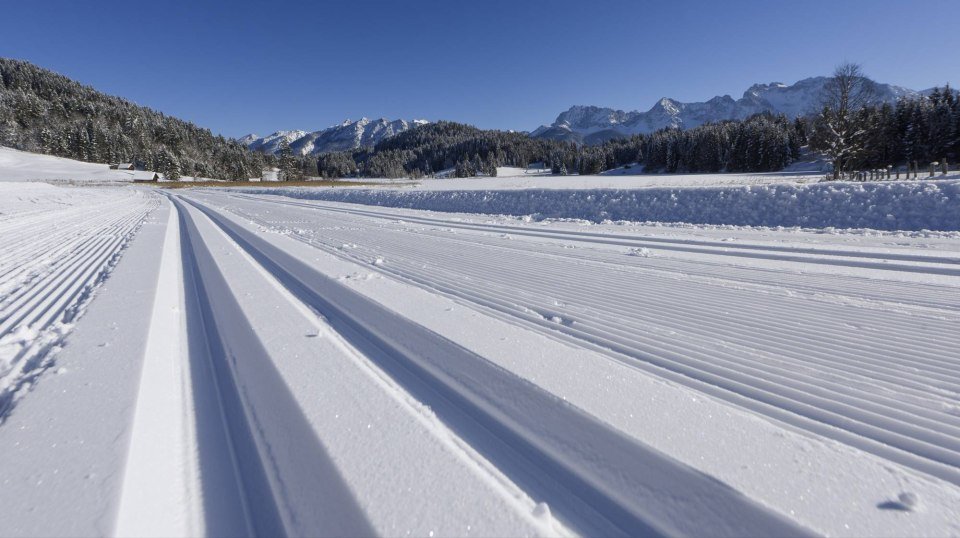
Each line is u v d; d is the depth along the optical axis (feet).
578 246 25.63
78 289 17.01
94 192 132.57
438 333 10.48
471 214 51.19
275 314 12.91
